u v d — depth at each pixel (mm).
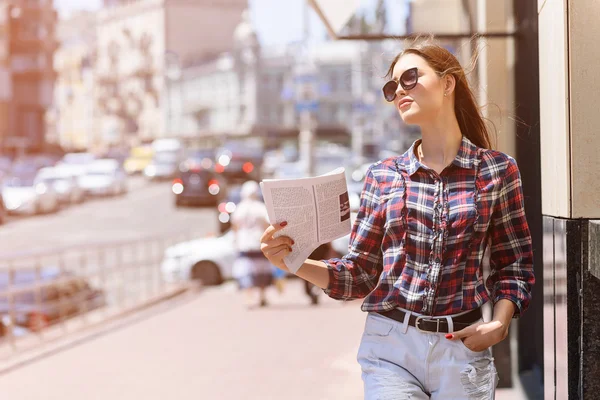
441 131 2707
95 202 43312
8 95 76562
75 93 127188
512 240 2660
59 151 82250
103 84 122000
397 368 2596
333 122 98938
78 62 126438
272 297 14547
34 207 36125
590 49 3084
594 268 2971
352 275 2742
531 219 5211
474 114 2789
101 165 46812
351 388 7320
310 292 13430
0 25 76188
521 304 2582
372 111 63594
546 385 3469
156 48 112500
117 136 119375
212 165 41062
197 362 8828
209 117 105625
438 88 2670
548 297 3422
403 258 2625
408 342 2594
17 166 45188
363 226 2717
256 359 8891
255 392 7324
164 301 14398
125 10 118875
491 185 2613
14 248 25828
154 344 10094
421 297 2582
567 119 3104
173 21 111125
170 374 8242
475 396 2561
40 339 10508
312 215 2736
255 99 98375
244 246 13172
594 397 3080
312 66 27078
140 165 64938
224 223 20672
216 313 12797
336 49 99562
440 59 2691
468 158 2637
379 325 2648
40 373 8469
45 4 79688
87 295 12211
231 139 101375
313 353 9141
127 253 23500
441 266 2582
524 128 5309
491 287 2707
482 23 5848
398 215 2633
